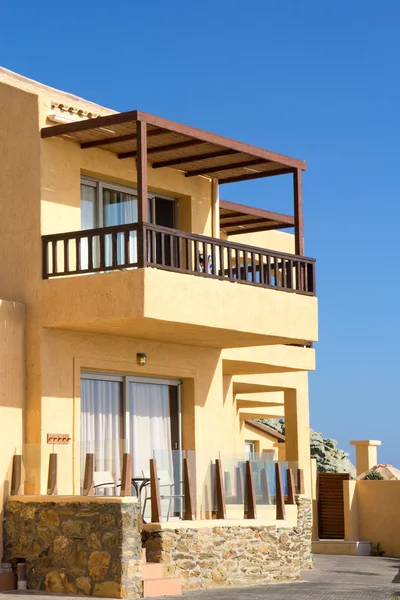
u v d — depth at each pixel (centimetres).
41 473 1709
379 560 2373
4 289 1806
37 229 1786
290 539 1864
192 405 2017
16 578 1650
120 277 1694
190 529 1686
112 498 1558
